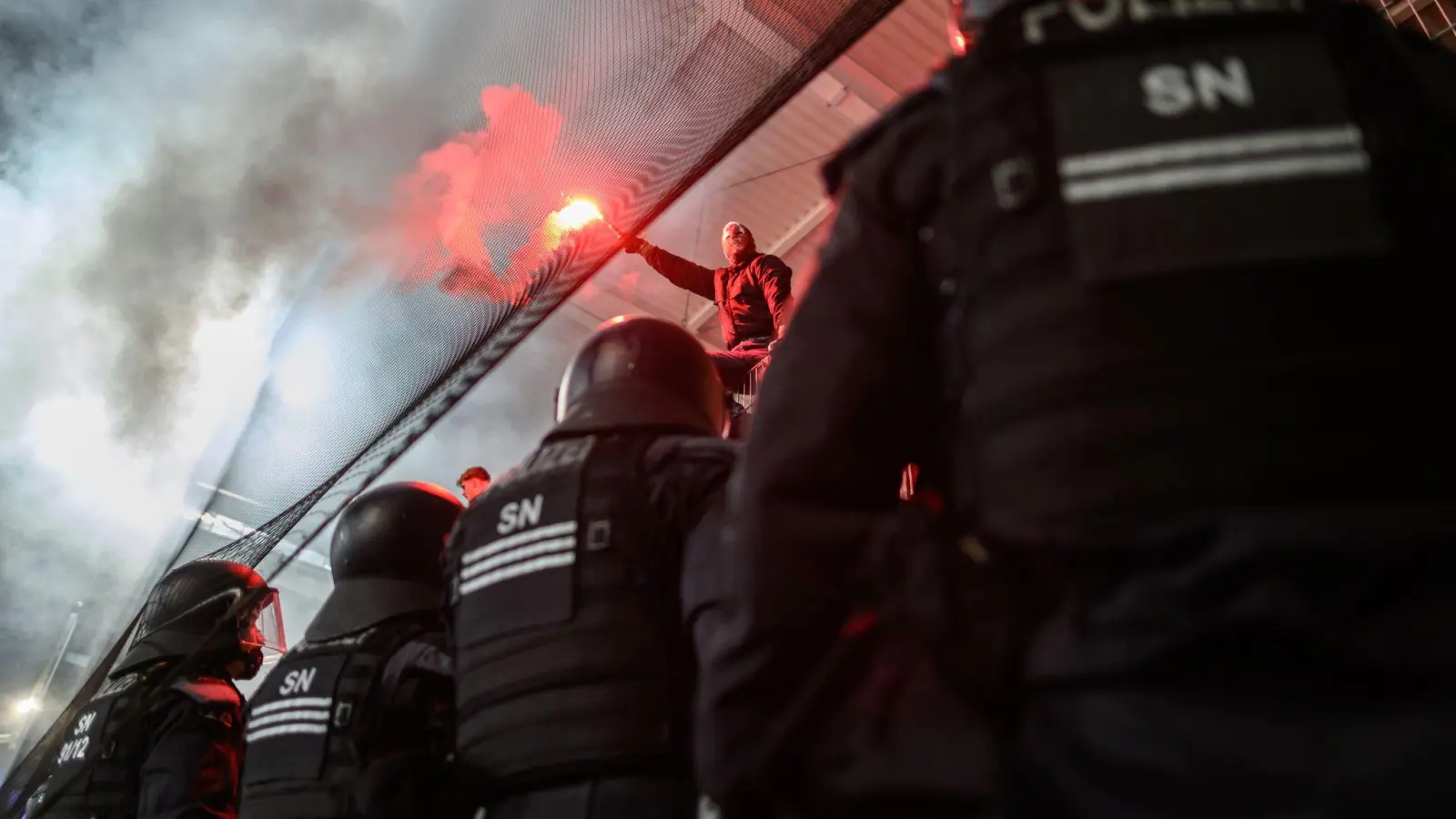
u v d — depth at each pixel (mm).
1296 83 1100
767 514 1126
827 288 1251
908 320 1238
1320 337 980
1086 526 989
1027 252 1103
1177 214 1054
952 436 1186
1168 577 945
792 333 1244
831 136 8695
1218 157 1072
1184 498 958
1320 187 1042
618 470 2021
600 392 2211
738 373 4668
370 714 2436
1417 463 941
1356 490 936
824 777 1039
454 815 1993
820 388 1178
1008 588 1076
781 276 5359
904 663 1077
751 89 3717
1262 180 1053
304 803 2365
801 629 1084
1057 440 1023
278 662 2621
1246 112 1090
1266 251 1016
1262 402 966
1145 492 971
